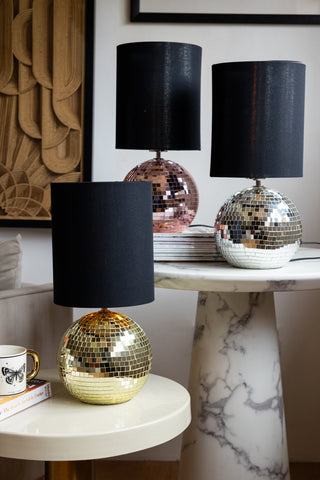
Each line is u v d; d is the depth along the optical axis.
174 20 2.29
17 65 2.36
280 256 1.58
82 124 2.34
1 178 2.39
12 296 1.80
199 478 1.75
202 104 2.33
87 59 2.32
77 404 1.39
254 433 1.71
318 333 2.39
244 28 2.30
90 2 2.30
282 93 1.55
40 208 2.39
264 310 1.73
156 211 1.86
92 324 1.37
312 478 2.26
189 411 1.41
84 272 1.29
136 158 2.36
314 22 2.27
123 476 2.26
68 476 1.39
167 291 2.39
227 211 1.60
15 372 1.33
